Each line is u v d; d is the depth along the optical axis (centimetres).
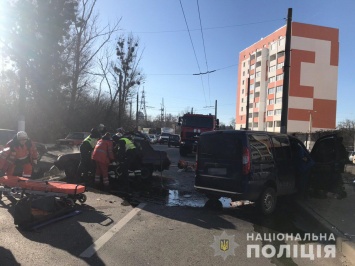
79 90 3828
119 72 4294
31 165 927
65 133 3353
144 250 543
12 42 1964
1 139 1419
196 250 555
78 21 2877
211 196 901
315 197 975
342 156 1116
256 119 9181
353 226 679
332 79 8156
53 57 2542
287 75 1340
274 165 844
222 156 825
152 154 1281
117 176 1242
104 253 521
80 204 831
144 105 8306
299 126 7994
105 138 1078
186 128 2662
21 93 1506
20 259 484
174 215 779
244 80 10281
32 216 632
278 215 818
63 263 477
